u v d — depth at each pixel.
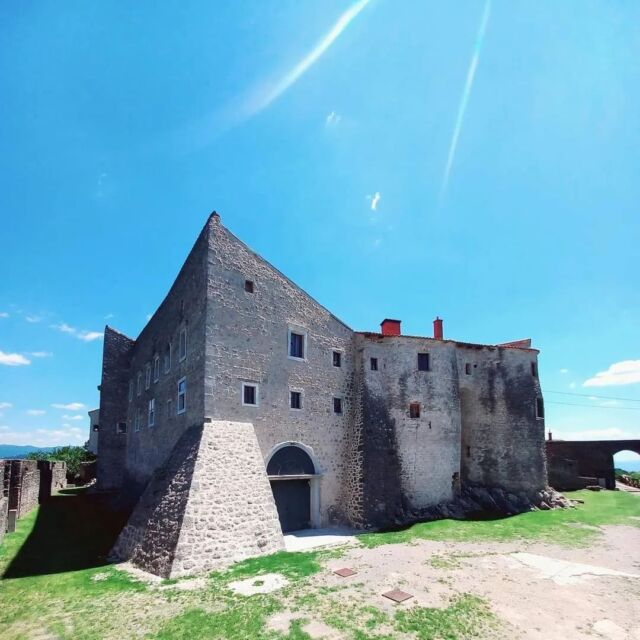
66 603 10.37
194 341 18.19
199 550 12.89
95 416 54.75
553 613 9.55
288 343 19.94
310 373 20.58
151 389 25.31
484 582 11.48
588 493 30.91
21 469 19.89
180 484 14.59
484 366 27.45
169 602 10.29
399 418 22.59
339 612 9.47
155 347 25.56
